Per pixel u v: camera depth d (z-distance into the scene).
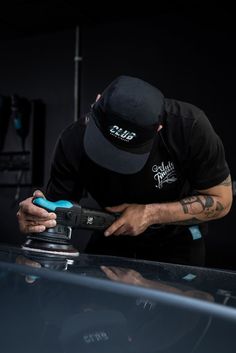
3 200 3.64
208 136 1.14
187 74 3.10
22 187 3.58
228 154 2.92
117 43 3.35
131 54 3.29
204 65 3.05
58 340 0.32
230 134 2.93
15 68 3.77
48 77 3.62
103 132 0.97
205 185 1.19
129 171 1.00
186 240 1.37
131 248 1.36
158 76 3.19
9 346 0.31
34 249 0.75
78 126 1.20
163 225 1.30
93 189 1.27
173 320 0.36
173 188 1.24
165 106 1.14
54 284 0.41
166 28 3.18
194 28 3.08
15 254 0.62
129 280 0.46
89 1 3.07
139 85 0.99
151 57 3.22
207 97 3.03
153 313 0.37
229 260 2.85
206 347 0.33
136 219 1.11
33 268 0.46
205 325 0.36
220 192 1.20
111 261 0.68
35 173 3.49
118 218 1.08
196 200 1.19
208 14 3.04
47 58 3.63
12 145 3.58
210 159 1.15
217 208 1.21
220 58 3.00
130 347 0.33
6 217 3.62
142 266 0.64
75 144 1.18
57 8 3.20
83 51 3.47
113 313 0.37
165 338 0.34
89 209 0.96
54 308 0.37
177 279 0.52
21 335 0.33
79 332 0.33
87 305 0.38
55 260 0.59
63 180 1.24
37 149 3.52
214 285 0.50
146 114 0.94
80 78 3.48
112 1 3.05
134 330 0.35
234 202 2.86
